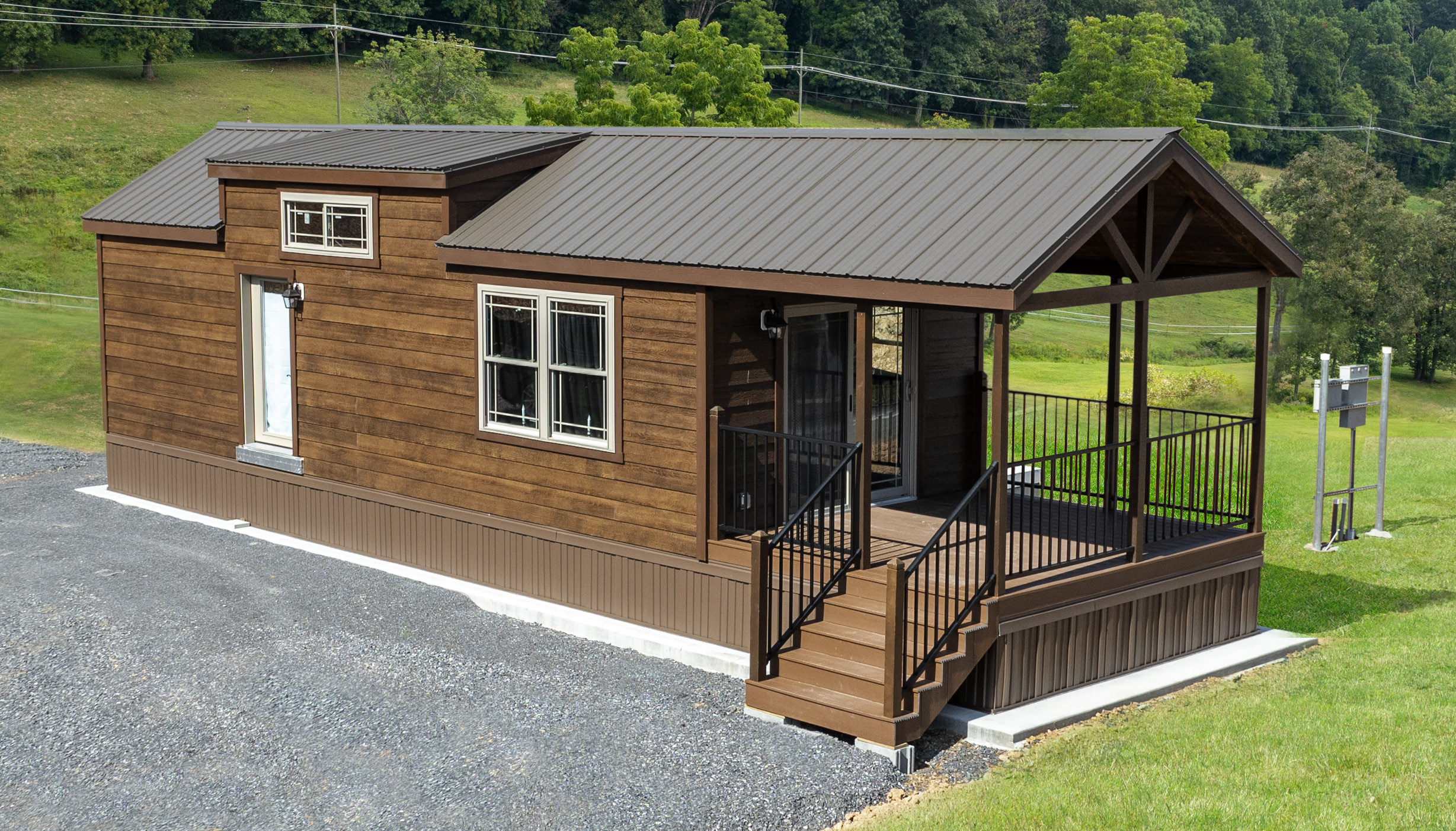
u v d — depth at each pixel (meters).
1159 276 10.80
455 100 50.91
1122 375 39.91
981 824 7.27
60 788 7.63
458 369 12.18
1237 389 37.19
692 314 10.39
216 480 14.84
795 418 11.45
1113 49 61.34
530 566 11.94
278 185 13.44
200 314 14.65
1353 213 42.44
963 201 9.55
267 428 14.38
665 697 9.52
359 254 12.83
